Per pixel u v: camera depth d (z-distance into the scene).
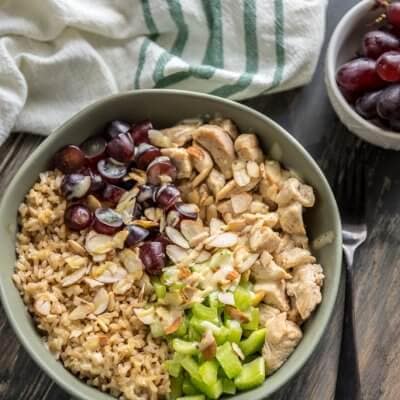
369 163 0.65
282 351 0.57
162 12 0.64
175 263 0.58
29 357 0.61
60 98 0.64
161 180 0.60
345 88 0.62
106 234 0.59
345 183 0.63
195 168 0.61
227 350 0.56
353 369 0.61
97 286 0.58
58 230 0.59
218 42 0.65
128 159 0.60
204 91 0.65
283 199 0.59
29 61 0.63
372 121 0.62
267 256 0.58
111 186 0.60
